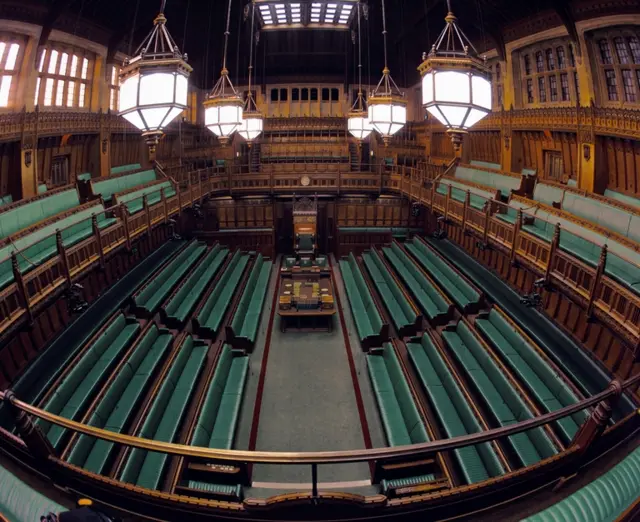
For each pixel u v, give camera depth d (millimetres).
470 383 13625
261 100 36250
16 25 15023
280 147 35500
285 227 31234
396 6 25953
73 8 17438
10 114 15820
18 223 13555
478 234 16547
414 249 25750
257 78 35812
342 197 29812
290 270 25141
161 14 7113
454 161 26844
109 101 22984
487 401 12352
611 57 15750
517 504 5094
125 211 15461
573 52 17047
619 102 15992
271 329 20078
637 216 12523
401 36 30172
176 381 13859
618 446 5906
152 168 26484
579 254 12297
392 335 17875
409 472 11438
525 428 4781
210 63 34219
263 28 19078
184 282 19812
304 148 35438
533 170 22375
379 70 35844
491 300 17969
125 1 19734
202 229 29609
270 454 4508
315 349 18453
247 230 29141
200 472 10969
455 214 18750
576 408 4938
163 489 9797
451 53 7293
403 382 13875
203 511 4938
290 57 33969
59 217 14422
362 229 29328
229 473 10891
